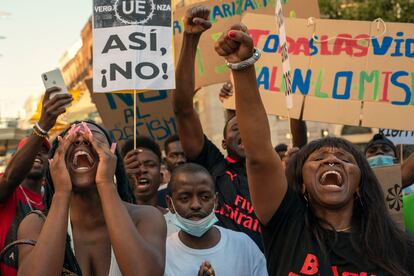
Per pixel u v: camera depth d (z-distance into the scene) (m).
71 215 2.99
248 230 4.32
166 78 4.72
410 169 4.96
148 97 6.66
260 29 5.48
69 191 2.87
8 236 4.55
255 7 6.15
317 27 5.45
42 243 2.75
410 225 4.34
